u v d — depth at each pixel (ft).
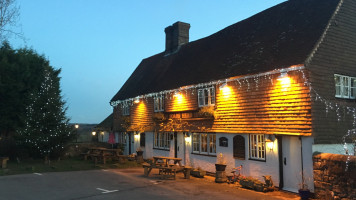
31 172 49.11
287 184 37.88
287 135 38.14
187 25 79.36
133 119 77.92
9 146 65.72
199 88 54.65
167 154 63.31
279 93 39.47
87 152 73.56
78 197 32.68
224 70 50.16
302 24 43.45
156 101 68.23
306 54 36.22
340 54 39.91
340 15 41.04
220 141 49.26
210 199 32.99
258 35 51.60
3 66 72.84
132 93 78.84
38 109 63.52
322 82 36.96
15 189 35.81
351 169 29.66
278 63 39.68
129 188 38.11
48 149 62.13
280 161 38.68
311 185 34.53
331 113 37.04
